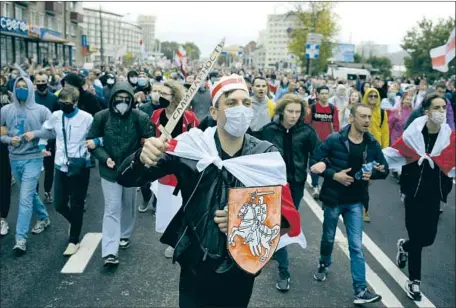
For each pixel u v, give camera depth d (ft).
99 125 16.33
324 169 14.82
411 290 15.16
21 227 17.79
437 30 137.28
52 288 15.07
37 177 18.33
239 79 8.20
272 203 7.97
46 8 165.58
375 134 26.04
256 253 7.88
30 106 18.26
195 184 7.99
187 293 8.28
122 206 18.34
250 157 8.10
